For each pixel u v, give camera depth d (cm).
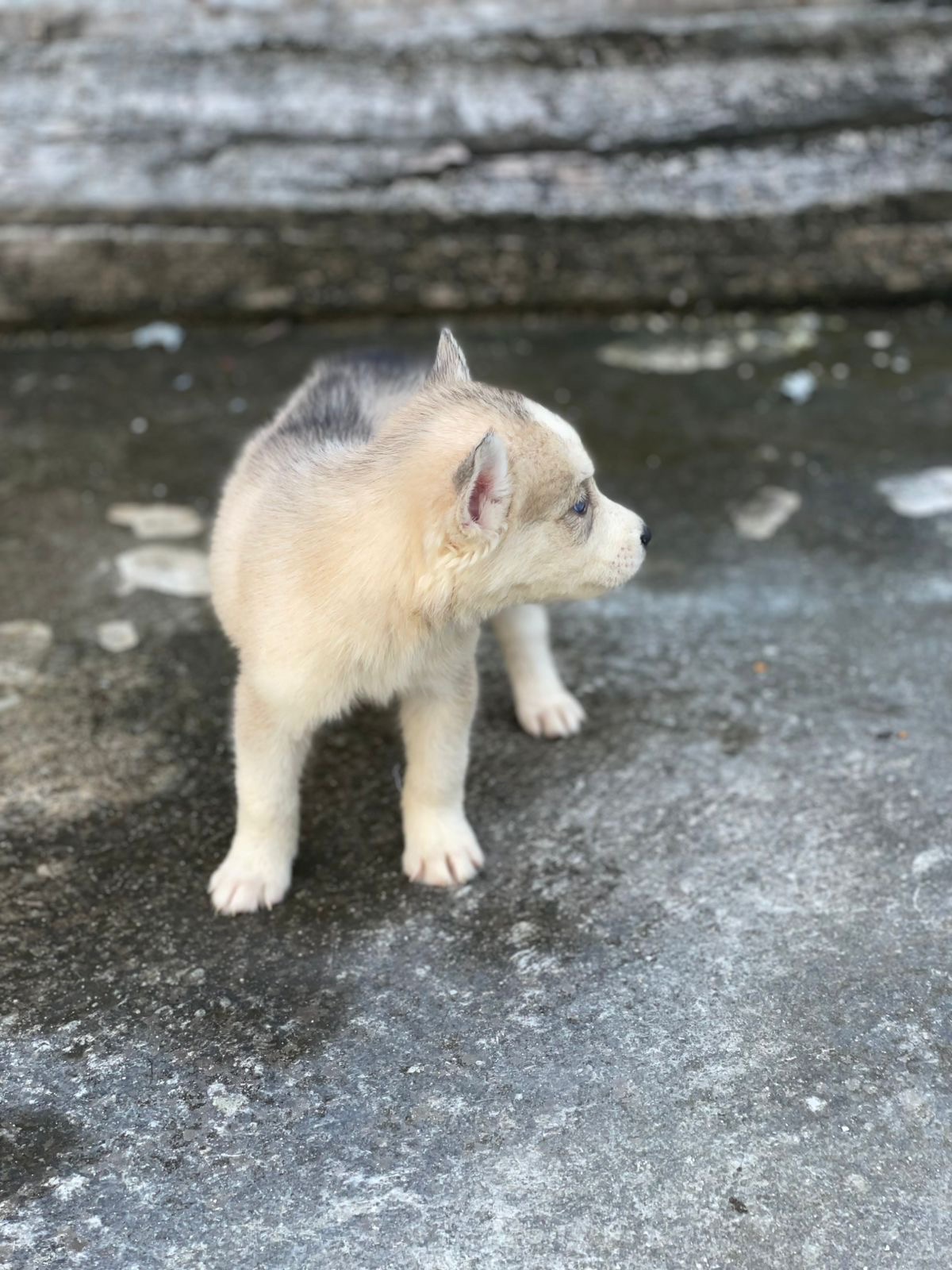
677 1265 78
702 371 165
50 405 157
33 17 163
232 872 98
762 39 168
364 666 93
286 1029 89
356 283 170
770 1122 84
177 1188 81
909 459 147
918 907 96
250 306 171
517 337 173
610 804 105
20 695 115
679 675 118
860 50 168
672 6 168
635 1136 83
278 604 92
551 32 166
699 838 102
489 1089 86
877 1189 81
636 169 169
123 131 163
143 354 168
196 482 143
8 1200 81
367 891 99
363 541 90
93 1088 86
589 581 95
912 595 127
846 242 172
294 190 165
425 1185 81
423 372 112
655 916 96
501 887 99
